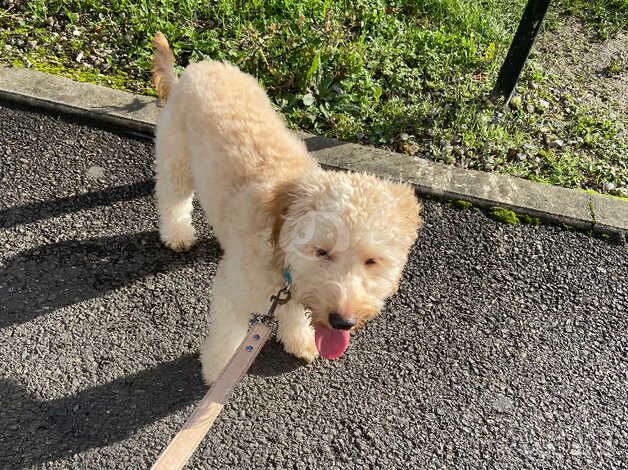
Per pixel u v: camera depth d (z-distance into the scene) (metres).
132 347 0.84
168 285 0.93
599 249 1.08
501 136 1.23
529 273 1.02
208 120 0.80
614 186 1.18
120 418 0.76
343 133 1.22
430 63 1.40
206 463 0.73
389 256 0.64
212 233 1.03
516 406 0.85
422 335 0.91
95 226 1.00
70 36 1.35
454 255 1.03
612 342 0.94
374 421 0.80
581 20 1.69
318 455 0.76
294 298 0.71
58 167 1.08
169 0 1.43
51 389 0.78
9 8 1.38
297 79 1.28
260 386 0.82
